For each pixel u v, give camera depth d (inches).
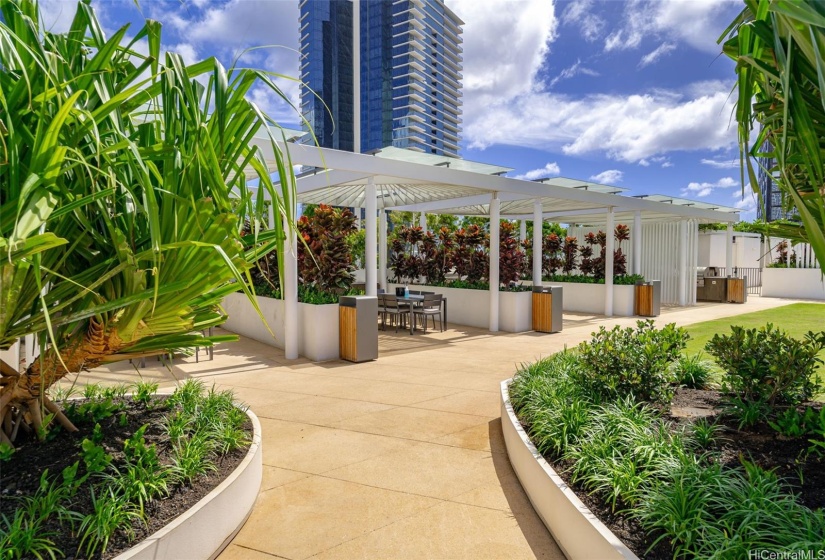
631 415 123.2
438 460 142.6
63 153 70.7
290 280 286.2
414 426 171.0
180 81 79.6
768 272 738.2
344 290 319.0
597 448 107.0
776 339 140.1
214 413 131.7
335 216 318.3
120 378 235.8
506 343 344.5
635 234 530.6
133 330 91.4
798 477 96.2
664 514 82.4
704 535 75.9
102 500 82.7
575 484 102.4
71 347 98.0
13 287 78.5
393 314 420.2
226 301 425.7
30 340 134.5
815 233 65.7
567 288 559.5
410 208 542.6
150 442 111.2
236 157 91.0
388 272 584.1
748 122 81.0
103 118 78.0
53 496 82.5
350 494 122.1
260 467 122.7
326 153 275.9
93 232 86.3
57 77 77.5
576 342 347.9
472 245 462.9
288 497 120.5
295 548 99.5
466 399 204.2
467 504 117.6
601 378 144.1
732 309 563.2
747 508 79.4
